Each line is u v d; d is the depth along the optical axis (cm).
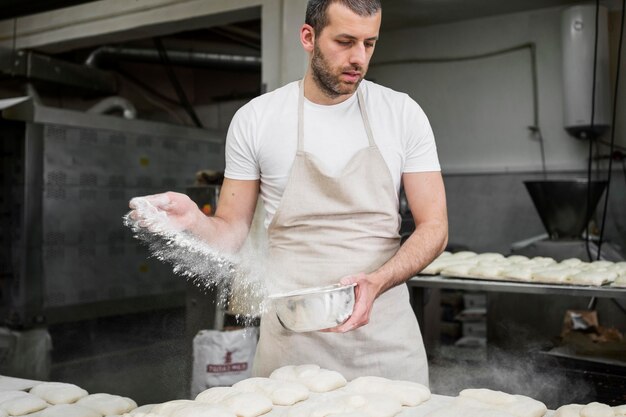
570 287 294
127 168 594
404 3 502
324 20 168
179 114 833
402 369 195
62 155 539
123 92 775
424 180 195
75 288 555
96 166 568
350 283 161
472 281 326
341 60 171
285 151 191
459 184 546
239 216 199
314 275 191
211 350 336
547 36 509
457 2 498
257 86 798
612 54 482
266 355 200
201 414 147
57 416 155
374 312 193
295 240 194
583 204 407
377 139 191
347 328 159
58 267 540
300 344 194
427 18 540
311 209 190
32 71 576
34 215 521
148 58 668
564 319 388
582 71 468
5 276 529
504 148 531
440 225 189
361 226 192
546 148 513
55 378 438
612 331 343
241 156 198
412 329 200
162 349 484
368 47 172
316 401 158
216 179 445
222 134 682
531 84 517
